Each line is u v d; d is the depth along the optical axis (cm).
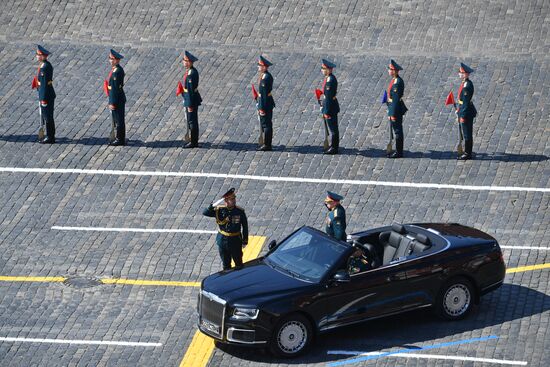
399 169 9788
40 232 8712
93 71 11844
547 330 7112
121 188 9469
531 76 11538
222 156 10062
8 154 10062
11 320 7375
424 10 12762
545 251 8362
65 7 13038
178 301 7675
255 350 6944
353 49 12175
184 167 9850
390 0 12962
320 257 7025
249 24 12669
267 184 9531
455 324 7200
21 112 10956
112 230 8750
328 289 6838
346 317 6900
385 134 10512
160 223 8875
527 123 10644
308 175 9681
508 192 9344
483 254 7231
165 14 12900
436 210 9050
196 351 6950
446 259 7131
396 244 7375
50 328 7281
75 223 8869
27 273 8056
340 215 7481
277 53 12131
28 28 12725
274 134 10525
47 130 10281
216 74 11731
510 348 6888
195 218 8956
